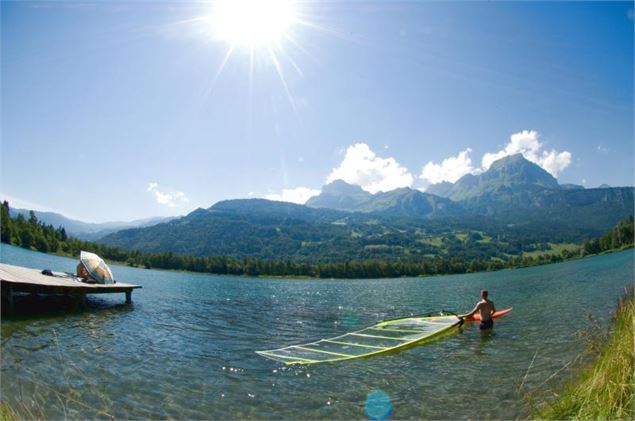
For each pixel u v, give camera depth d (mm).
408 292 57094
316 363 15039
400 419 9992
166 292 44469
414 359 15586
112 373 12859
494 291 49625
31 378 11773
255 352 16719
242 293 52219
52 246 110375
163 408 10391
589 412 6875
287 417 10117
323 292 59281
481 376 13172
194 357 15492
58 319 21078
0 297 20906
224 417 10016
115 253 137125
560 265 125688
